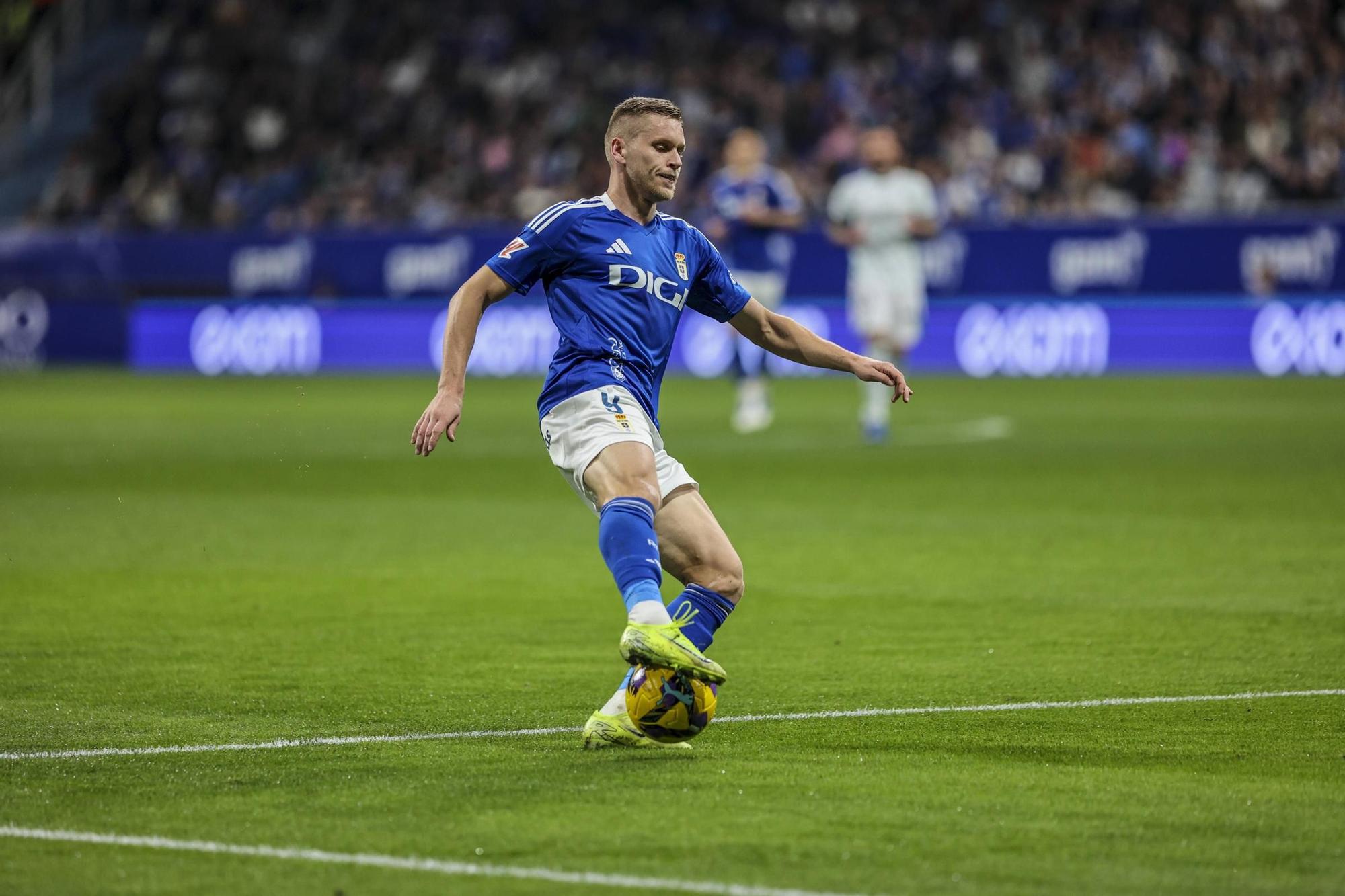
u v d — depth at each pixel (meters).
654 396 16.84
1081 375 87.19
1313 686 19.20
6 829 13.23
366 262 97.25
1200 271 86.50
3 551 31.52
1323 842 12.80
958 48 102.19
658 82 105.00
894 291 55.06
